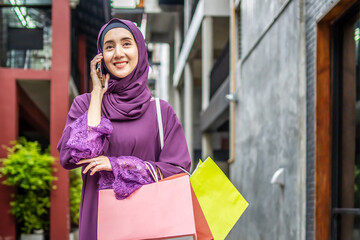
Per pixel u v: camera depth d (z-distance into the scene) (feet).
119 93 7.28
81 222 7.18
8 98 29.94
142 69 7.44
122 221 6.48
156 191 6.62
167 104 7.53
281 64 21.58
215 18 50.01
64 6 31.04
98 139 6.73
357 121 15.40
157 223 6.50
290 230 19.69
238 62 32.50
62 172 29.35
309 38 18.31
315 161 17.08
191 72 65.05
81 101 7.36
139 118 7.26
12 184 27.32
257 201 26.17
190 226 6.50
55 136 30.01
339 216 16.63
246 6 29.91
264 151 24.76
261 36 25.38
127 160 6.72
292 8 19.84
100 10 40.98
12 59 31.83
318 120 17.20
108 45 7.30
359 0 15.06
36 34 32.22
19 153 27.73
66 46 30.81
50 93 33.01
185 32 66.13
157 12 74.23
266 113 24.43
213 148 79.77
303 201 18.34
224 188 7.07
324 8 16.58
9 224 28.27
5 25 31.86
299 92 18.76
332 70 17.24
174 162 7.32
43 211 29.01
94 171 6.59
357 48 15.49
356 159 15.35
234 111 33.83
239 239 30.96
